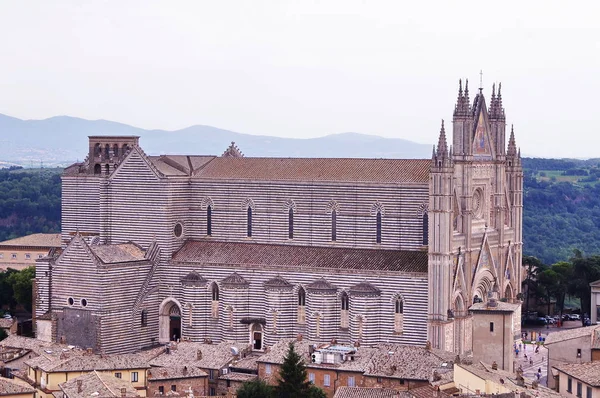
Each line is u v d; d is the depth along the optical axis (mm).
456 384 168875
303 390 181250
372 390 167625
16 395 174750
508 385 161250
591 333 192625
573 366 175625
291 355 183125
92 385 174750
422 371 181625
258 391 183250
